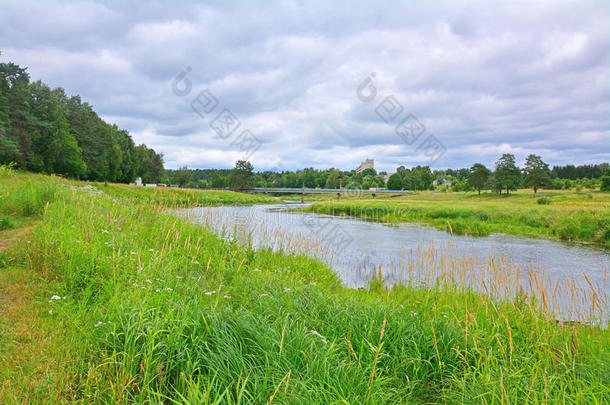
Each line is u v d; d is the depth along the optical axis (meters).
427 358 3.94
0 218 8.72
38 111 52.56
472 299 6.17
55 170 53.56
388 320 4.38
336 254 14.14
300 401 2.60
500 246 19.36
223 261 7.61
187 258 7.31
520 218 30.25
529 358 3.76
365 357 3.66
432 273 8.02
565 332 4.75
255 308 4.54
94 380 2.86
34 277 5.09
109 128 75.75
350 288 8.86
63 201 9.93
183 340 3.34
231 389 2.82
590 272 12.85
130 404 2.73
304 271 8.70
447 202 50.94
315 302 5.05
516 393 2.97
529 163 77.94
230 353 3.19
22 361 3.08
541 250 18.09
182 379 2.85
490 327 4.76
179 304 4.18
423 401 3.35
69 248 5.85
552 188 80.62
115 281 4.95
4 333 3.49
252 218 13.66
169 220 9.90
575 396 2.93
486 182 74.06
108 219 8.01
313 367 3.10
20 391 2.66
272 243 10.96
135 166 87.56
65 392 2.75
